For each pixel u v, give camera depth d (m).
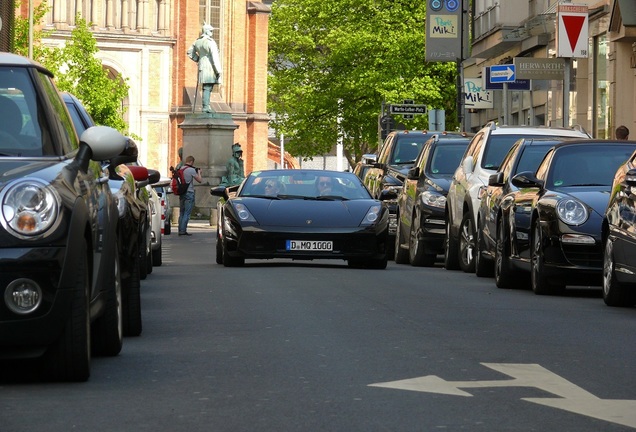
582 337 14.58
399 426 8.98
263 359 12.48
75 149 11.80
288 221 26.72
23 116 11.51
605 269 19.19
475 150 28.48
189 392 10.48
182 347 13.47
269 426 8.97
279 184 28.55
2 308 10.13
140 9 106.56
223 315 16.84
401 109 55.56
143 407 9.76
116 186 14.41
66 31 102.88
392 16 79.44
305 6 88.75
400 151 37.34
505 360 12.48
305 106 86.56
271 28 103.19
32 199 10.22
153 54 107.25
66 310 10.34
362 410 9.62
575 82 52.03
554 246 20.50
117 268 12.80
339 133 88.50
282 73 98.56
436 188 30.17
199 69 80.38
